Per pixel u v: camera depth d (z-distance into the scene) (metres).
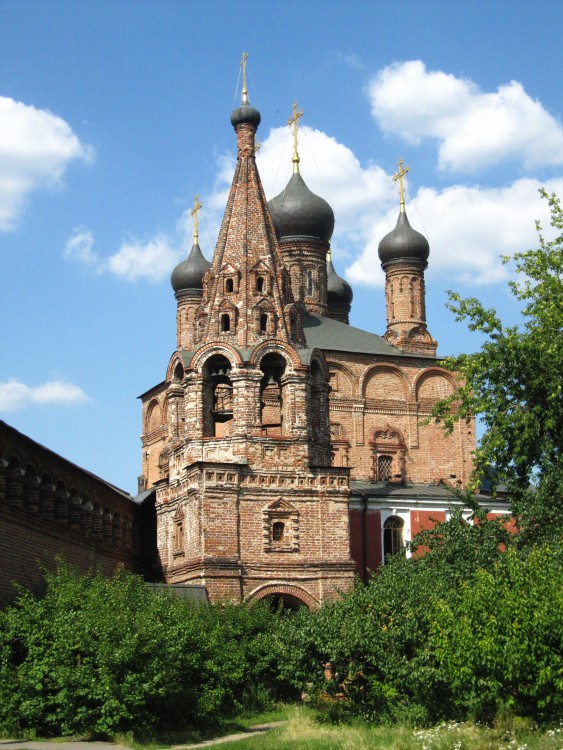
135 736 38.00
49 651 38.19
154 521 65.75
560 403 50.84
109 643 38.09
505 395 51.53
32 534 45.19
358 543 69.56
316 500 57.22
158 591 47.62
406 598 42.66
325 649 42.12
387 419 77.00
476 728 36.16
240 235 60.25
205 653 43.44
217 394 61.81
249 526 55.88
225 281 59.41
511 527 72.88
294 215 81.19
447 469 77.50
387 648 41.31
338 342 77.62
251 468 56.47
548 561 39.78
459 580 43.72
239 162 62.38
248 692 47.31
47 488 48.31
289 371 58.22
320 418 59.41
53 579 41.78
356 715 42.44
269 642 47.59
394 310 81.94
